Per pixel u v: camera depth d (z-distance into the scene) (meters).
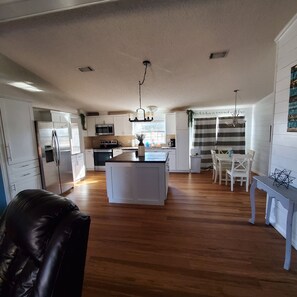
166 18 2.03
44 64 3.02
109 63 2.99
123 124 6.10
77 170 5.08
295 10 1.87
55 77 3.47
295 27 1.97
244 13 1.94
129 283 1.67
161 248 2.14
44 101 4.22
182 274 1.75
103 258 2.00
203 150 6.09
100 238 2.37
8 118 2.94
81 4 1.65
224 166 4.67
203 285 1.62
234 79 3.59
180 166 5.75
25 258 1.04
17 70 3.09
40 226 0.95
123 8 1.90
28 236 0.96
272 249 2.06
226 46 2.51
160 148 5.78
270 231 2.41
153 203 3.35
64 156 4.21
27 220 1.01
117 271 1.81
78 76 3.45
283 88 2.22
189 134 5.82
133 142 6.47
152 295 1.54
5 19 1.84
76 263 0.93
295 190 1.94
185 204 3.33
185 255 2.01
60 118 4.29
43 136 3.60
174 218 2.83
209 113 5.98
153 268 1.84
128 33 2.28
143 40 2.41
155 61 2.93
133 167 3.32
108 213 3.07
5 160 2.91
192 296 1.52
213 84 3.84
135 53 2.71
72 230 0.89
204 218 2.80
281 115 2.27
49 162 3.74
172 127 5.80
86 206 3.38
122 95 4.49
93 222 2.79
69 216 0.95
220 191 3.95
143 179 3.32
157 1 1.81
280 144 2.30
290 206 1.71
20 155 3.14
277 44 2.34
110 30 2.23
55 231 0.91
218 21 2.06
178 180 4.89
